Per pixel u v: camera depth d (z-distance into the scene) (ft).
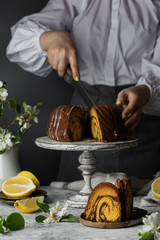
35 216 4.33
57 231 3.92
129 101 5.24
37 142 4.73
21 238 3.79
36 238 3.78
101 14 6.73
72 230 3.93
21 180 4.76
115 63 6.64
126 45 6.63
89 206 4.06
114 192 3.95
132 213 4.18
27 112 5.09
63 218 4.16
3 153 4.97
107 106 4.76
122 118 4.80
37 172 7.94
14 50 6.84
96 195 4.03
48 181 7.99
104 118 4.62
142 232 3.66
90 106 5.22
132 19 6.68
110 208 3.97
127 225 3.95
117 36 6.66
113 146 4.46
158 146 6.75
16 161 5.13
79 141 4.70
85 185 4.77
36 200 4.24
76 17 6.86
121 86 6.68
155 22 6.72
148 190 5.05
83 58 6.75
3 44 7.62
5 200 4.61
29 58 6.81
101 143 4.51
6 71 7.66
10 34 7.62
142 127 6.73
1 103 4.92
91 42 6.70
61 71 5.81
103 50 6.71
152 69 6.00
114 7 6.68
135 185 5.32
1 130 4.93
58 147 4.47
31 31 6.59
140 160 6.75
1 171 5.00
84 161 4.73
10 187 4.70
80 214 4.38
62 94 7.87
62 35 6.14
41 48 6.56
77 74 5.47
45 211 4.17
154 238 3.64
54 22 6.87
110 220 3.97
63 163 7.16
